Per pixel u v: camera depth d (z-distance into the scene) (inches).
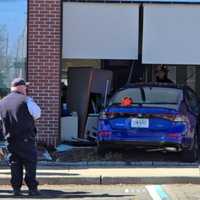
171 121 816.3
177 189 707.4
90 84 1028.5
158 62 991.6
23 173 720.3
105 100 1012.5
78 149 927.0
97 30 987.3
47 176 742.5
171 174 760.3
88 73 1032.2
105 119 834.2
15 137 655.1
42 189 707.4
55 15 935.7
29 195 662.5
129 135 823.1
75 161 844.6
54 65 938.1
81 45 984.9
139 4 984.9
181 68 1178.6
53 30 936.9
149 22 987.9
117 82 1154.7
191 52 991.0
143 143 821.2
